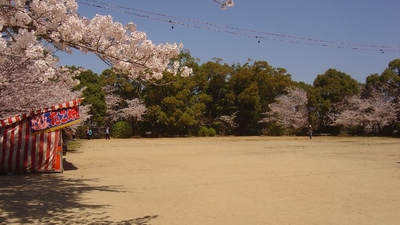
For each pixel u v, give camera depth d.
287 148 29.20
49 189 11.13
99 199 9.58
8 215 7.80
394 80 51.81
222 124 59.38
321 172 14.66
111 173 14.80
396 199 9.51
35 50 5.19
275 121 58.66
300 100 56.81
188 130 57.12
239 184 11.88
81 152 26.03
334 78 57.97
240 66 65.75
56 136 15.23
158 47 6.47
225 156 22.20
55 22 5.71
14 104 13.41
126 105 56.03
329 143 36.00
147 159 20.62
